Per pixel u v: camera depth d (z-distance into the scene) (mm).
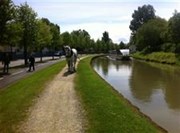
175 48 79938
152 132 12234
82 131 11727
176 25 76875
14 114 14297
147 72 48094
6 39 36812
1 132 11656
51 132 11609
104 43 164875
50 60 67750
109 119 13500
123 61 85312
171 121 17109
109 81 35438
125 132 11695
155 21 111688
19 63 55156
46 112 14719
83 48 135500
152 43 106688
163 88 29906
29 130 11875
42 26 62969
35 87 22438
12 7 36531
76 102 17172
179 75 43031
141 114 16781
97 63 74062
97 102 17234
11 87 22531
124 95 25562
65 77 29688
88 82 25953
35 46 55531
